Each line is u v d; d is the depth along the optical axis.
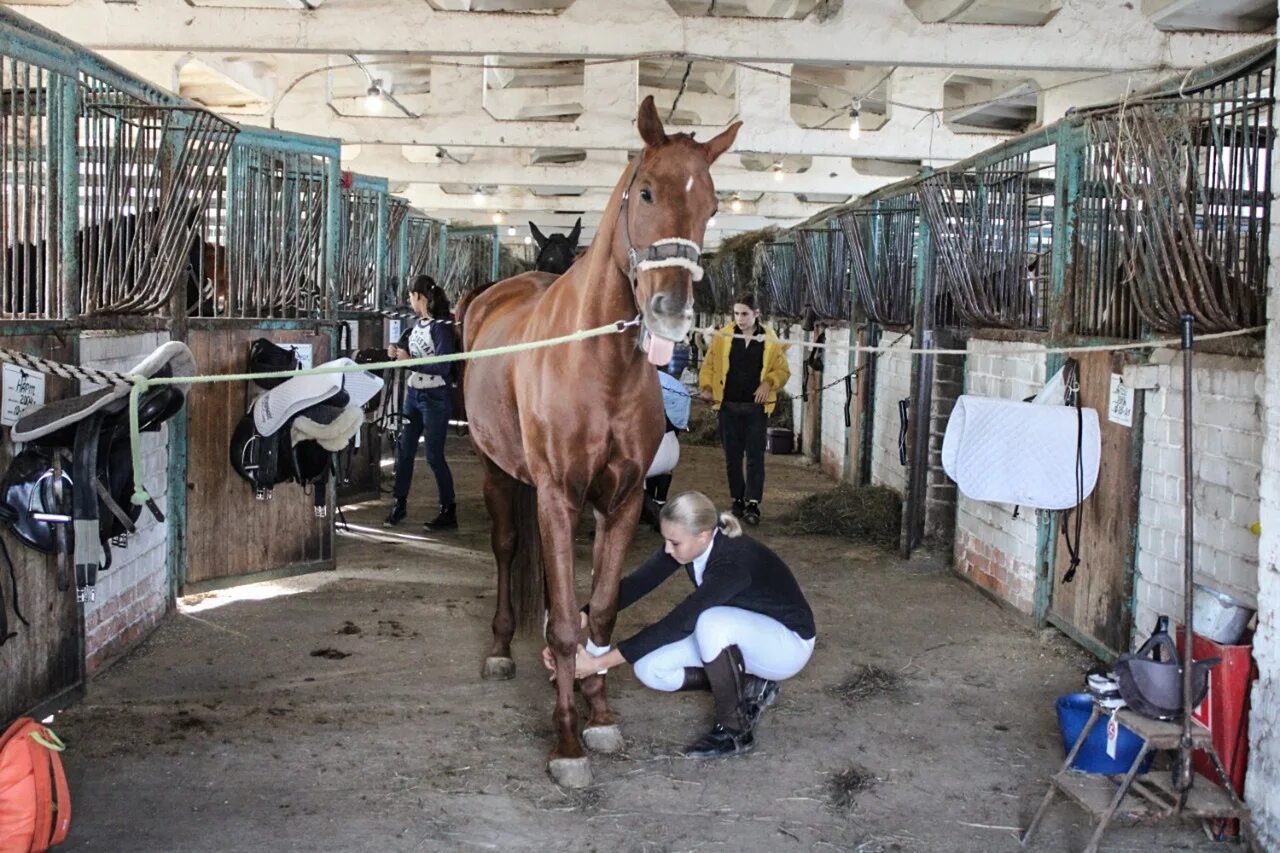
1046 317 5.18
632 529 3.22
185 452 4.63
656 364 2.68
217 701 3.60
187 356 3.24
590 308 2.98
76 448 2.86
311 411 4.57
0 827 2.25
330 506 5.29
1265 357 2.73
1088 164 4.22
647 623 4.63
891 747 3.36
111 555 3.55
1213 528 3.32
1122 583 3.90
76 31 5.84
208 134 3.91
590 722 3.30
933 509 6.02
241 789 2.98
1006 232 5.05
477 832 2.78
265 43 5.90
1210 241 3.20
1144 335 3.78
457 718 3.52
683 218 2.70
